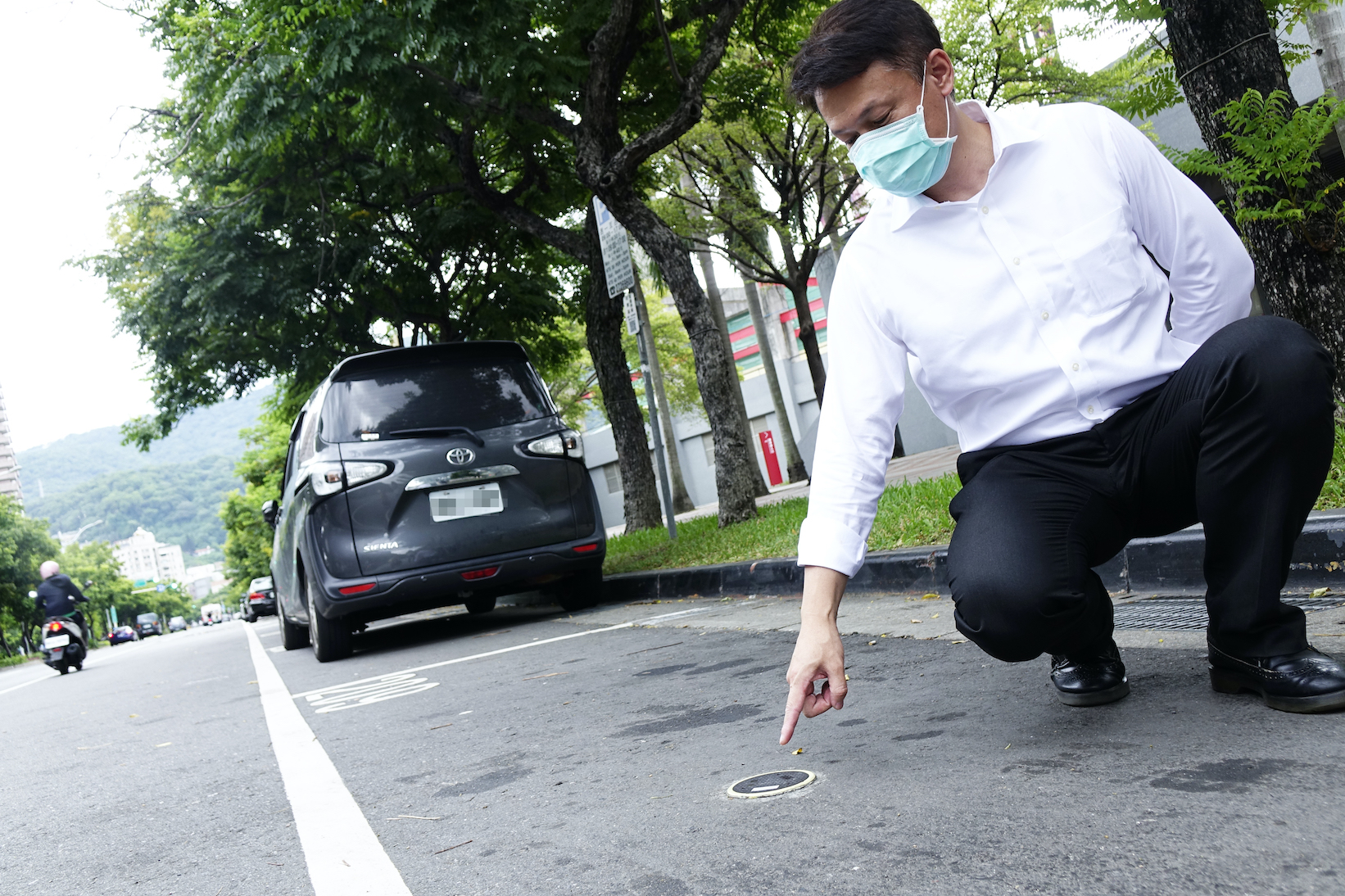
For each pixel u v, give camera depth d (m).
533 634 6.81
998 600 1.94
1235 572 2.03
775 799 2.11
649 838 2.01
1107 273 2.01
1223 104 4.80
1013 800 1.82
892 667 3.35
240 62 10.26
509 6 8.84
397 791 2.83
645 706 3.51
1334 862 1.35
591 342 12.96
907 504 6.67
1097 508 2.06
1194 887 1.35
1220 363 1.92
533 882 1.87
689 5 10.33
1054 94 13.91
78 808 3.36
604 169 9.53
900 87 1.89
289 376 17.59
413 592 6.88
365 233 15.18
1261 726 1.96
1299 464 1.94
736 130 16.67
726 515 9.70
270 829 2.62
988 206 2.03
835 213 17.19
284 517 8.48
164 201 14.80
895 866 1.62
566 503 7.32
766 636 4.71
